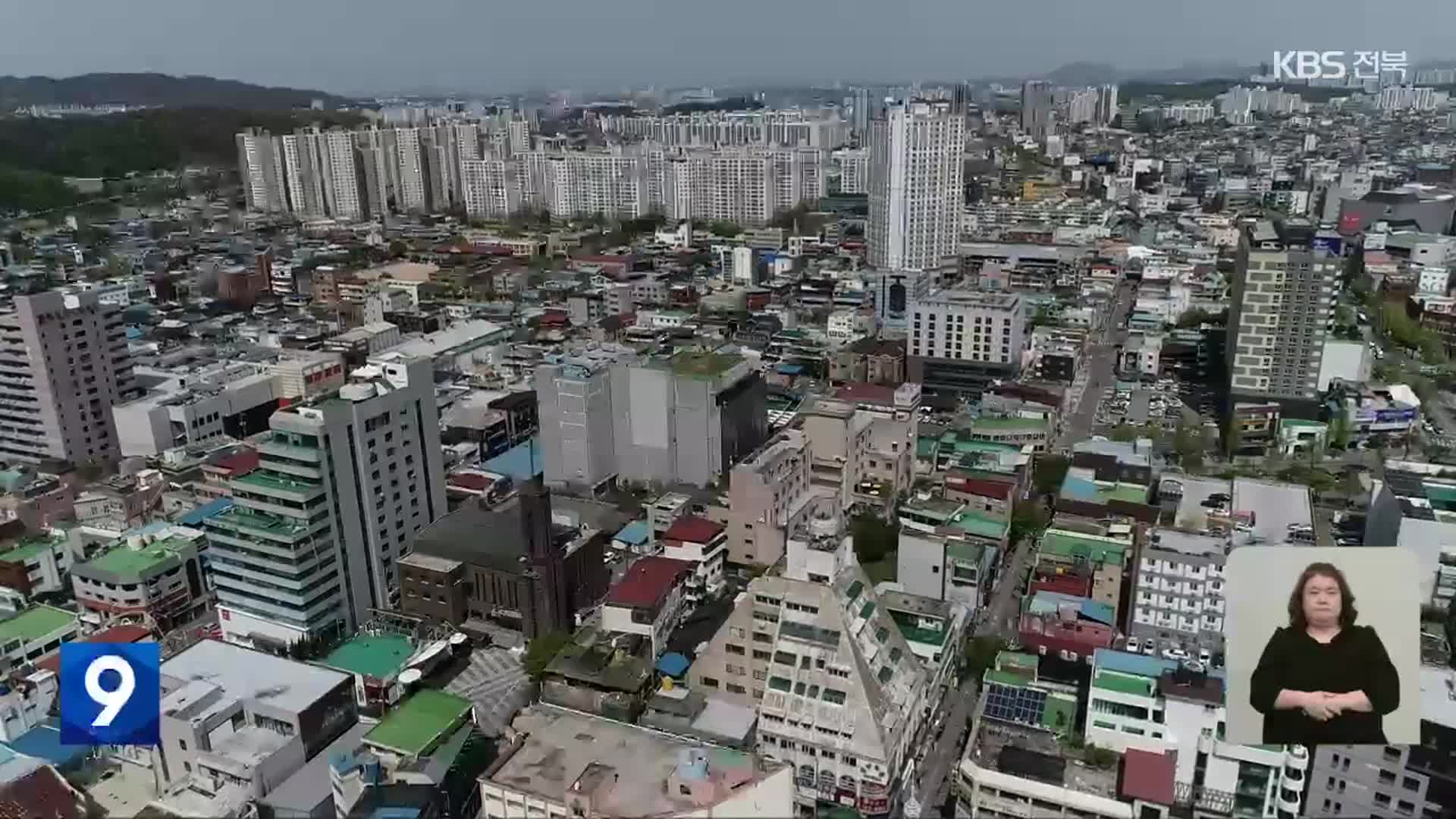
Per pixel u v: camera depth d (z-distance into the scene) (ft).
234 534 568.41
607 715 476.95
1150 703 431.84
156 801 400.88
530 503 555.69
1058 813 401.49
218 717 428.15
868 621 463.42
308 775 422.41
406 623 592.19
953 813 447.83
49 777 400.06
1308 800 405.59
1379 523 654.53
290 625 570.46
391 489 615.98
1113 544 600.80
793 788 404.98
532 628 570.46
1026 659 505.25
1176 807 397.60
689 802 339.98
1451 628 551.59
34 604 597.93
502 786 353.10
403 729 431.43
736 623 471.62
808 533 479.00
